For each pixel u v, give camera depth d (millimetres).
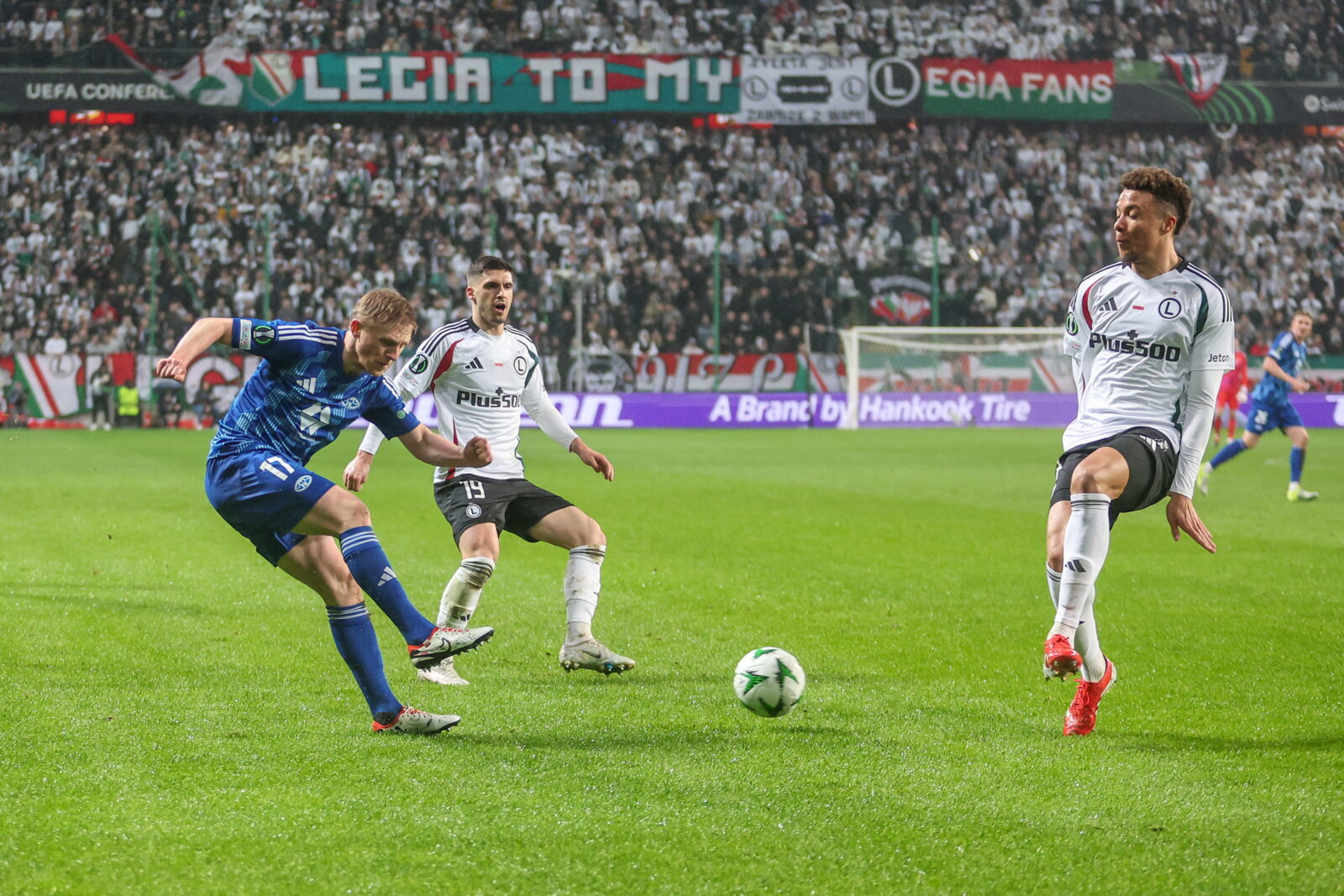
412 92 66750
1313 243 72250
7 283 63062
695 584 17328
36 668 11539
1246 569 18828
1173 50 74438
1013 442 52812
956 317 68812
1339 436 59500
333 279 65125
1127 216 10273
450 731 9523
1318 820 7547
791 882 6547
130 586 16516
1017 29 73938
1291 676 11805
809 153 71875
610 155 70812
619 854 6879
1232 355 10281
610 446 50344
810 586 17219
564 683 11461
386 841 7023
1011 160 72562
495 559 12305
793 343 66375
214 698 10500
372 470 38406
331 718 9891
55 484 31891
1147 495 10289
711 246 68000
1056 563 10156
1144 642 13438
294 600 15539
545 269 65312
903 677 11727
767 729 9695
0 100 63531
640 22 72688
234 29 68625
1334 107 71625
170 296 63094
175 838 7031
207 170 66750
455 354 12391
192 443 48719
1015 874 6688
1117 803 7832
